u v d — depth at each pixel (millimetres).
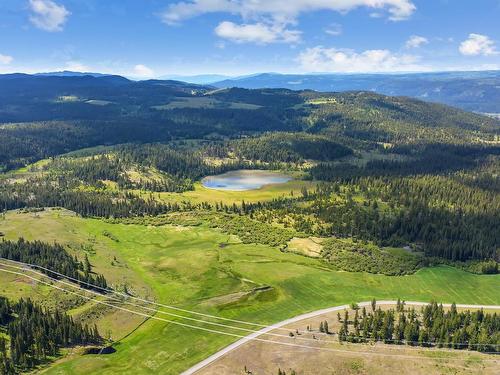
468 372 158625
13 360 156000
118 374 158375
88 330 182500
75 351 168625
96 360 164375
